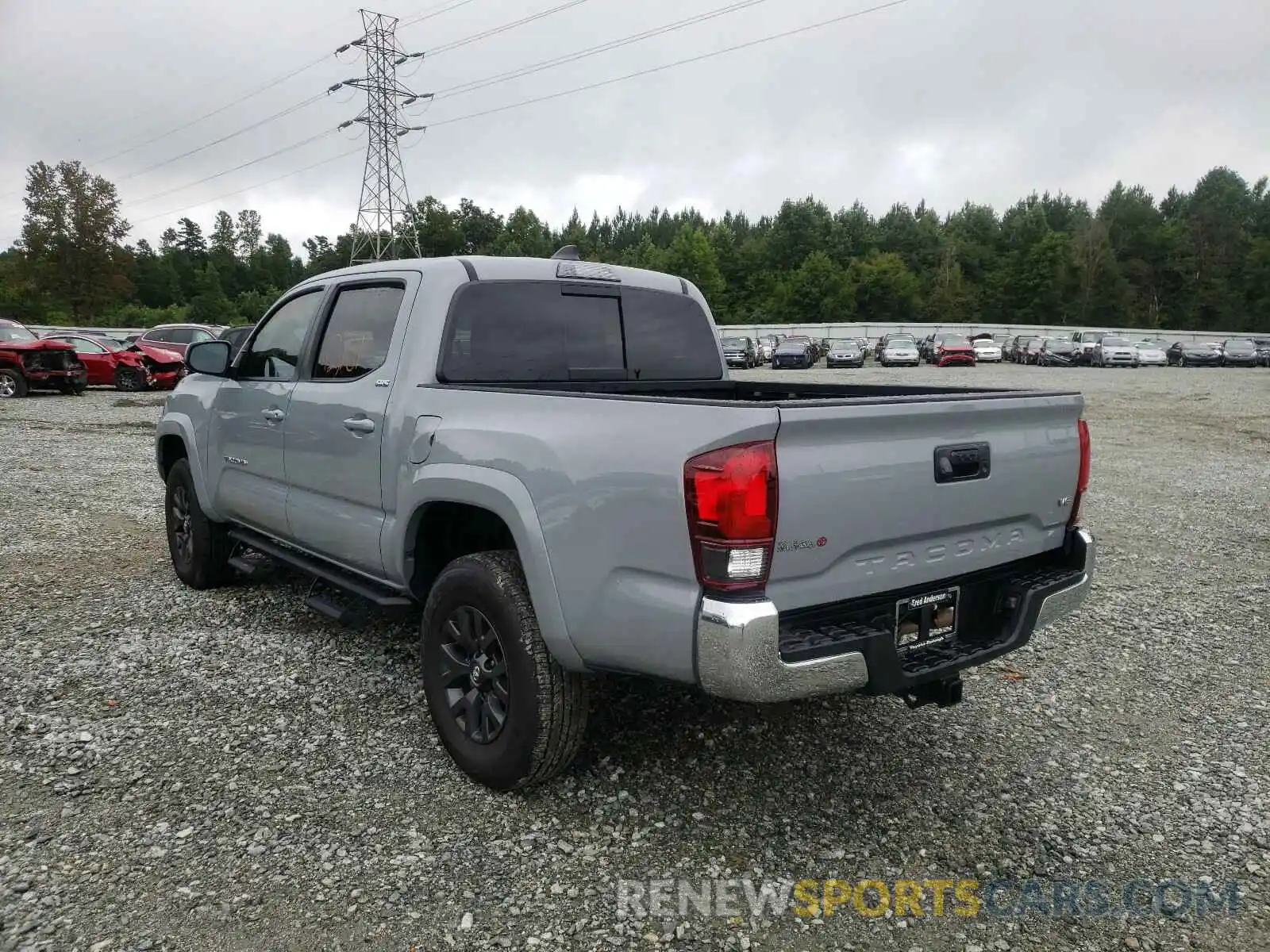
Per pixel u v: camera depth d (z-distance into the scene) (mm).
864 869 2787
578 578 2758
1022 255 94562
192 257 144000
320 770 3289
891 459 2684
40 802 3014
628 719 3760
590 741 3549
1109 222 101000
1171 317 94875
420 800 3102
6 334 20234
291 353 4426
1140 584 6070
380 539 3646
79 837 2814
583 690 2982
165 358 22266
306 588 5500
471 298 3693
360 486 3740
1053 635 5027
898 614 2873
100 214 71250
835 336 54531
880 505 2666
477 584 3094
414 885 2629
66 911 2455
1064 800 3234
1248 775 3439
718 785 3252
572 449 2791
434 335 3578
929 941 2465
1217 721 3930
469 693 3258
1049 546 3377
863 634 2611
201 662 4285
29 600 5230
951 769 3436
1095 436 14961
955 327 55156
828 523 2547
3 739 3459
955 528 2926
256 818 2953
